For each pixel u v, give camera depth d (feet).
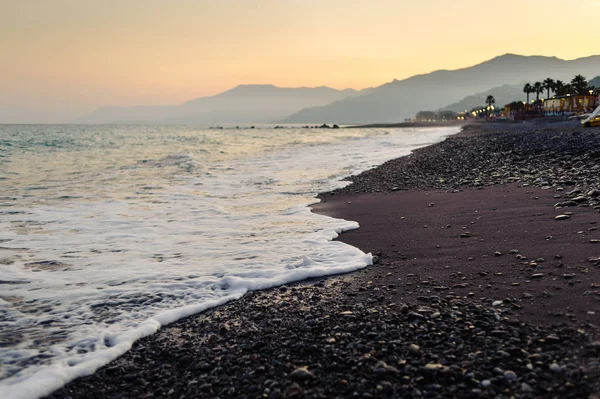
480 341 14.39
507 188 42.75
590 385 11.32
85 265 25.94
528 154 69.62
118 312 19.30
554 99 328.08
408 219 34.96
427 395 11.93
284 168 79.97
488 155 77.87
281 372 13.85
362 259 25.50
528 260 21.86
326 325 16.99
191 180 63.41
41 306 19.98
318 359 14.42
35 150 124.57
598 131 122.42
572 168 48.34
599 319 14.65
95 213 40.60
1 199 47.47
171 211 41.52
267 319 18.13
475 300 17.92
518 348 13.55
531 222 28.73
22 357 15.53
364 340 15.34
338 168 78.84
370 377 13.04
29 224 36.27
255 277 23.45
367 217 37.17
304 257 26.04
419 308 17.71
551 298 16.96
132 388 13.73
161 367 14.85
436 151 104.27
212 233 33.27
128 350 16.10
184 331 17.54
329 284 22.07
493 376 12.35
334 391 12.59
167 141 190.60
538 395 11.34
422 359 13.69
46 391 13.56
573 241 23.53
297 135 297.74
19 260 26.86
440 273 22.00
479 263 22.66
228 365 14.62
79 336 17.02
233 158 102.94
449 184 50.60
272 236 32.01
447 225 31.50
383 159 94.58
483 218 31.96
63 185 58.18
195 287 22.24
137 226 35.63
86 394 13.52
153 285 22.56
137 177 66.85
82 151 123.54
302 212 40.50
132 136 245.86
